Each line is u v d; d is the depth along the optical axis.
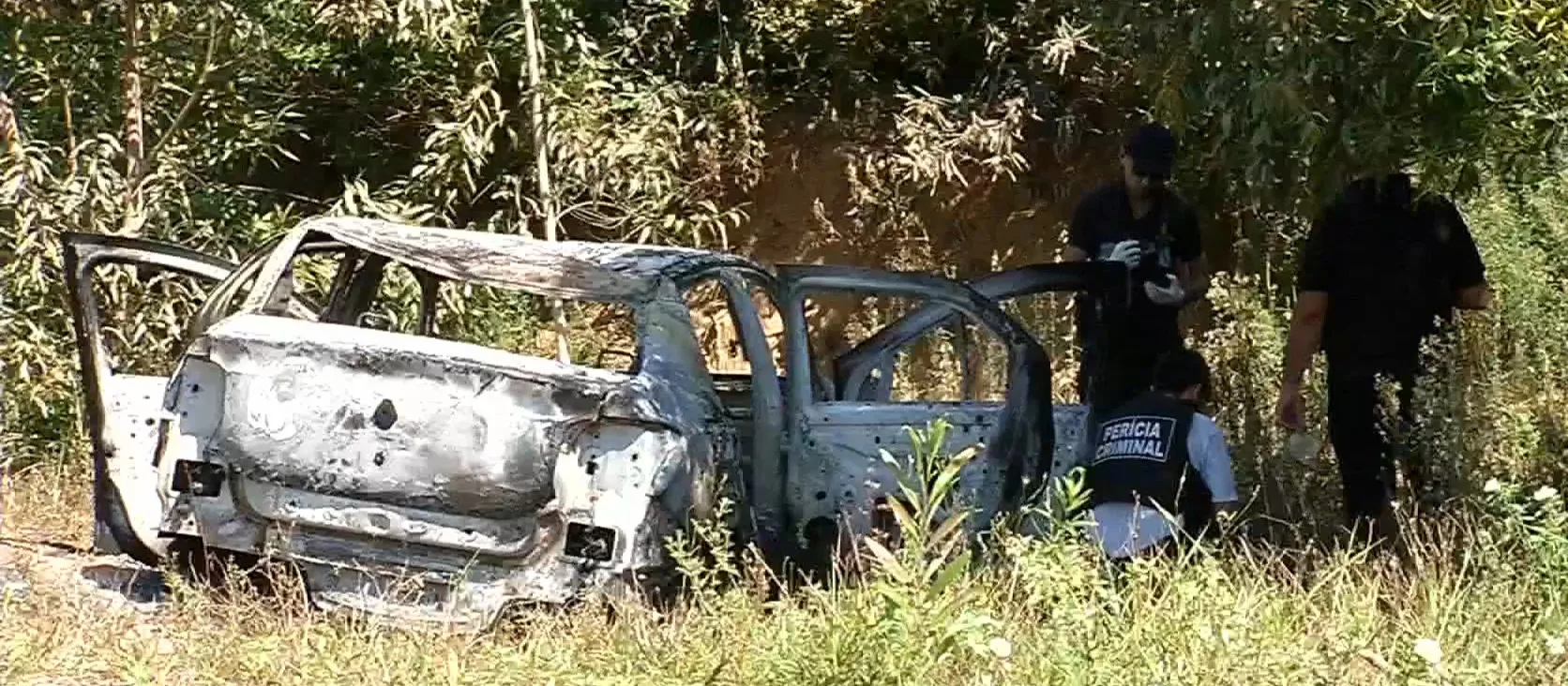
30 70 10.12
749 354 7.08
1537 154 7.28
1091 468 6.92
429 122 11.67
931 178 11.92
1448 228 7.92
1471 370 8.20
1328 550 7.04
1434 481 7.41
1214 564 5.88
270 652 5.79
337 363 6.45
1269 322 9.44
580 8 12.11
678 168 11.77
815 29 12.57
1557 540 5.86
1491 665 5.29
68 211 9.47
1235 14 7.29
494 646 6.05
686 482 6.43
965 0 12.47
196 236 10.11
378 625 6.21
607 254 7.08
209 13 10.16
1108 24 8.10
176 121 10.17
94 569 7.48
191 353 6.58
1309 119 7.06
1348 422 7.84
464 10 10.70
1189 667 5.14
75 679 5.70
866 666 5.04
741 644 5.64
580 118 10.80
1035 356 7.46
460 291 9.64
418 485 6.34
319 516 6.43
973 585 5.62
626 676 5.52
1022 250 12.52
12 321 9.25
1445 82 6.91
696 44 12.64
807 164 12.86
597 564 6.33
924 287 7.39
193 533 6.55
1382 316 7.77
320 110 12.07
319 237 7.48
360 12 10.67
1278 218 9.32
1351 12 6.98
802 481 7.13
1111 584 5.71
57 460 9.05
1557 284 10.94
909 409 7.30
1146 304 8.27
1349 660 5.26
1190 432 6.77
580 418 6.34
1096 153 12.38
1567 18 6.61
